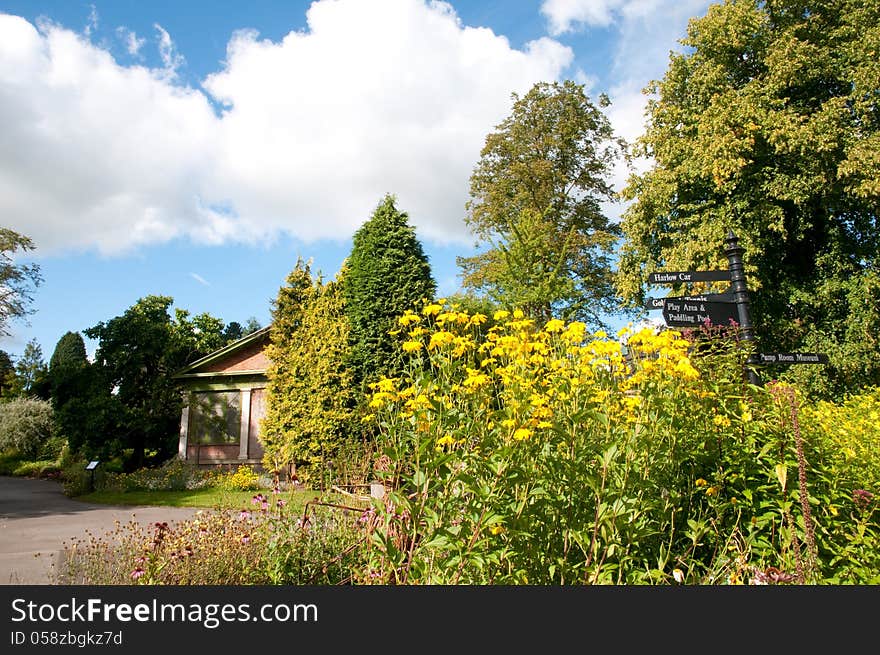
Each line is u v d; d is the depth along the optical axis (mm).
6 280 31031
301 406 15805
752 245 16547
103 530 10234
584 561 3207
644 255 19562
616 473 3168
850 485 3736
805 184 16266
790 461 3586
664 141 19797
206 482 18438
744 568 3148
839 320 17203
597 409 3631
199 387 22734
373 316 16031
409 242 16859
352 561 4520
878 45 16391
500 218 27750
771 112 16594
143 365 21984
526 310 16672
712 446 3732
